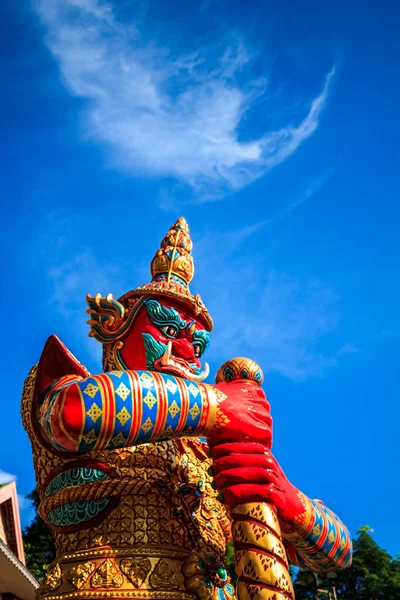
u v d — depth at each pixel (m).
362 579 17.41
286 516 4.12
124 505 4.07
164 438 3.78
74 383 3.69
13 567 11.63
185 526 4.18
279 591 3.56
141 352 4.69
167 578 3.85
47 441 4.12
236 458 3.85
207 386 4.04
